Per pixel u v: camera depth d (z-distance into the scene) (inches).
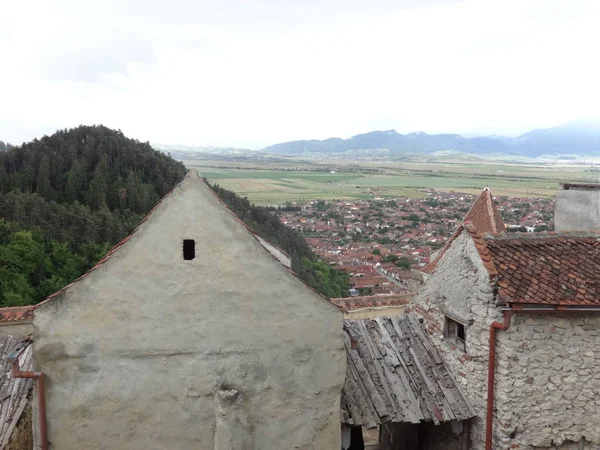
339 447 366.0
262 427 353.7
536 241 432.1
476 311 398.3
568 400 382.6
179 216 342.6
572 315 378.3
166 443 343.9
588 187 569.3
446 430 449.7
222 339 348.8
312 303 359.6
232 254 349.1
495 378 382.6
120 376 336.8
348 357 423.8
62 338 328.5
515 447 377.1
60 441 331.0
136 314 337.7
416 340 460.1
